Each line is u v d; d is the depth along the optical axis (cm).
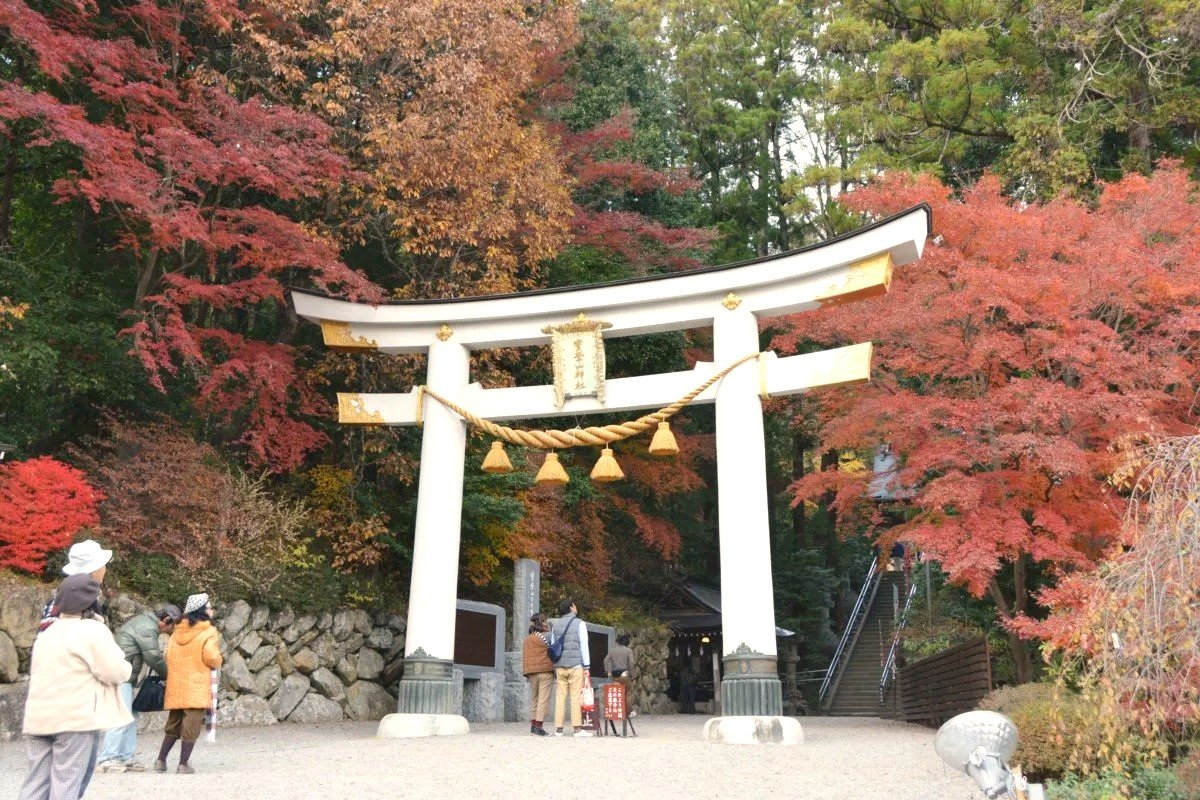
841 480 1455
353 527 1569
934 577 2200
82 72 1538
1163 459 575
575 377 1273
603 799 697
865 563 3544
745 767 863
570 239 1919
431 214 1616
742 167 3219
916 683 1745
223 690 1307
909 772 834
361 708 1512
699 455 2528
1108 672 562
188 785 707
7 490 1153
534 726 1170
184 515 1364
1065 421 1259
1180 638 532
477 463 1697
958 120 2102
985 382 1372
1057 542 1194
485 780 770
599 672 1938
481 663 1598
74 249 1697
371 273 1906
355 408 1346
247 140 1355
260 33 1638
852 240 1152
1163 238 1436
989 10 2100
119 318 1573
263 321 1973
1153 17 1777
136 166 1238
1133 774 717
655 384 1245
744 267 1222
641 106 2752
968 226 1348
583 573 2214
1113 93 1891
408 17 1570
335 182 1510
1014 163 1875
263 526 1427
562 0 2005
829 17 3136
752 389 1200
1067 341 1196
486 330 1331
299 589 1447
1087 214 1422
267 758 910
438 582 1254
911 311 1257
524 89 1959
